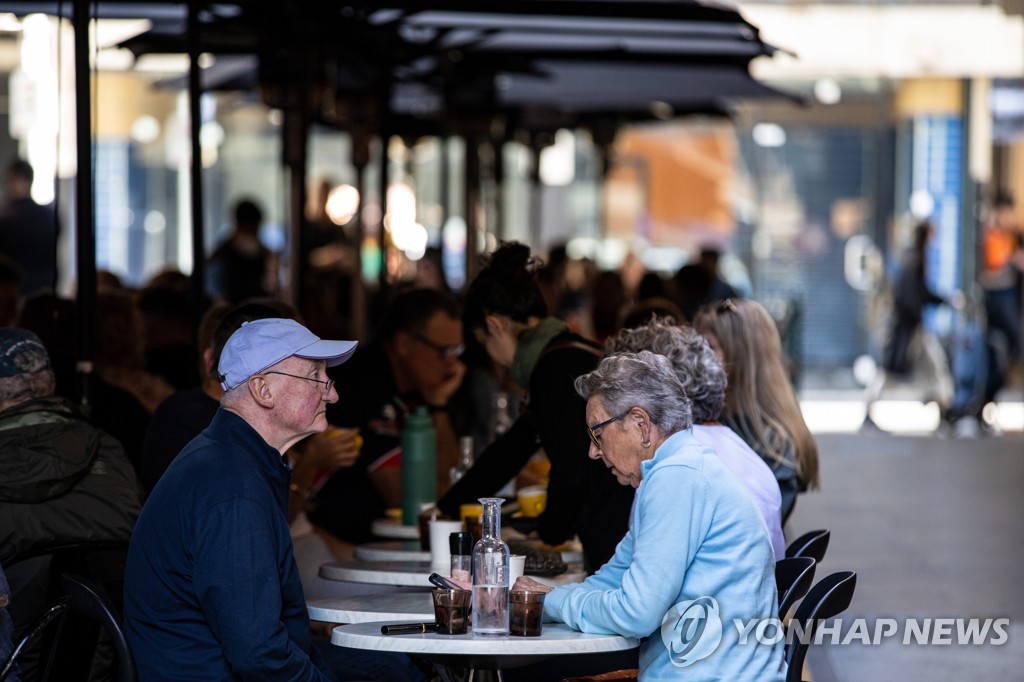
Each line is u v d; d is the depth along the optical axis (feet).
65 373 35.73
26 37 44.70
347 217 77.82
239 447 24.08
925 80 123.03
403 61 51.52
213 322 34.09
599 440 24.72
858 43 93.40
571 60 55.47
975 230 121.90
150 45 48.65
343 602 26.35
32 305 36.32
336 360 25.02
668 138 139.33
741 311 33.40
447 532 29.09
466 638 23.09
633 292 103.86
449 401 42.27
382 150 64.90
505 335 30.94
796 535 58.90
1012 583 50.60
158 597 23.59
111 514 26.81
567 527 30.19
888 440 91.20
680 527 23.65
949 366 96.07
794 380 104.06
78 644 26.63
